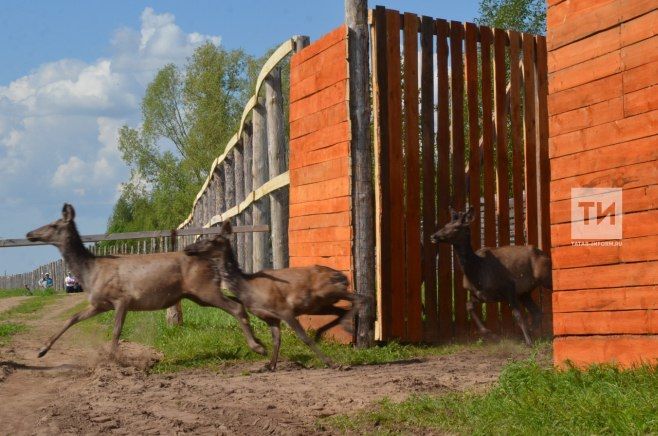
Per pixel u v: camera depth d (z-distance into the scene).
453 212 12.57
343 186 12.68
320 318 13.18
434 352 12.08
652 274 7.64
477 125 13.68
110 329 16.03
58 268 53.19
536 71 14.20
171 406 8.23
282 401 8.34
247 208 21.55
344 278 10.88
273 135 16.69
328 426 7.16
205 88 51.72
